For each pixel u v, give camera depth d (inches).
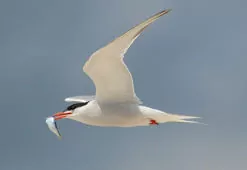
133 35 493.4
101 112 571.2
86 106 581.0
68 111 597.3
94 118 576.7
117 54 512.7
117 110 566.6
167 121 570.3
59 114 598.5
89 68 533.3
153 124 572.1
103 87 553.9
